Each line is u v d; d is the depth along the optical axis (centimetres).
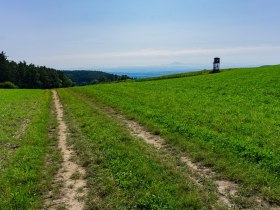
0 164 1464
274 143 1523
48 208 1030
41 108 3700
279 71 5656
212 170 1279
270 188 1052
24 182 1222
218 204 970
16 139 1975
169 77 10438
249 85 4159
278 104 2666
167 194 1045
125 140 1827
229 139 1612
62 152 1680
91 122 2477
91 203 1037
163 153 1538
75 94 6091
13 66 17612
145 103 3303
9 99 5053
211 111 2489
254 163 1284
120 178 1211
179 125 2020
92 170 1355
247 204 973
